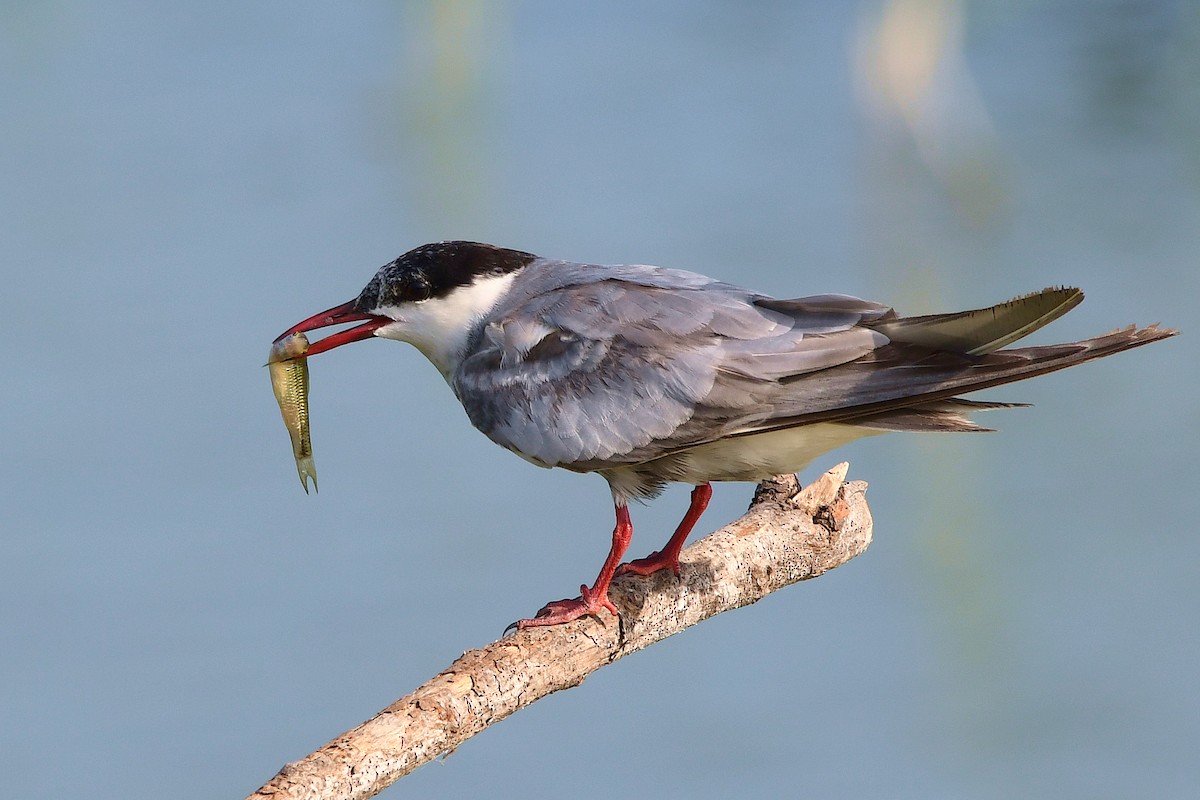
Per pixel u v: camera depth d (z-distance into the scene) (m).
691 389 10.21
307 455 11.83
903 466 20.66
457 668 9.17
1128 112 30.48
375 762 8.30
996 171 28.22
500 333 11.01
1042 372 9.41
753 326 10.28
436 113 29.62
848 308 10.18
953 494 19.86
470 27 31.56
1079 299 9.26
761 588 10.59
